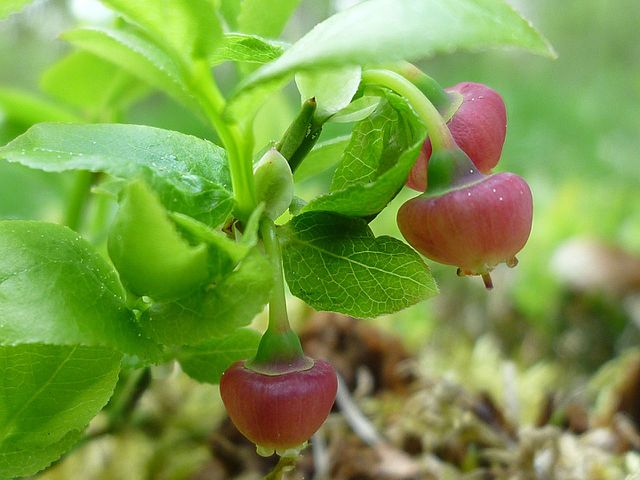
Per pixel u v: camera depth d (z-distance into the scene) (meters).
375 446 0.07
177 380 0.07
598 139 0.21
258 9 0.05
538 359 0.10
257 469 0.07
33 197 0.11
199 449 0.07
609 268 0.11
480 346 0.09
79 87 0.08
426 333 0.10
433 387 0.07
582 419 0.07
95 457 0.06
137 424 0.07
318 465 0.06
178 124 0.17
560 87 0.30
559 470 0.06
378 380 0.08
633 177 0.18
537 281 0.11
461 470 0.06
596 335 0.10
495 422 0.07
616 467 0.06
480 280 0.11
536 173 0.18
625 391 0.07
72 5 0.08
